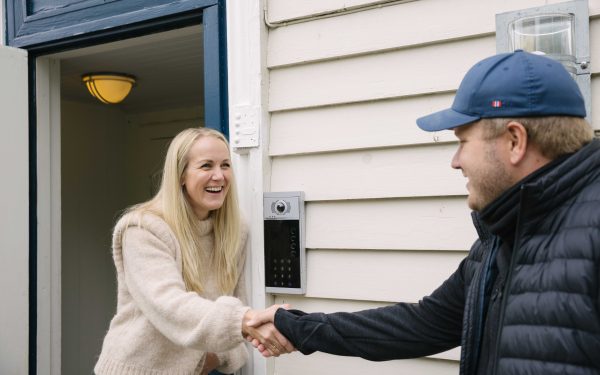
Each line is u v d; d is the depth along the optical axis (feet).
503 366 3.41
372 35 6.25
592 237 3.21
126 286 5.97
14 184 8.48
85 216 15.07
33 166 8.90
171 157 6.01
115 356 5.85
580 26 5.13
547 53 5.07
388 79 6.16
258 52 6.81
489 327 3.78
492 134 3.62
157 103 15.24
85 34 8.29
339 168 6.43
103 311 15.48
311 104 6.58
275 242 6.66
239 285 6.68
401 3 6.11
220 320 5.25
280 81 6.81
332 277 6.43
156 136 15.92
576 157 3.40
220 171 6.05
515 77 3.55
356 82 6.34
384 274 6.15
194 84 13.30
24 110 8.65
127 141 16.22
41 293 8.93
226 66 7.09
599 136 5.14
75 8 8.39
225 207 6.30
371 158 6.25
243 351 6.53
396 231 6.08
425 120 4.02
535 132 3.51
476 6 5.72
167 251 5.80
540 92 3.49
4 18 9.05
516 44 5.18
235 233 6.34
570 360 3.14
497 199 3.66
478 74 3.72
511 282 3.49
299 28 6.69
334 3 6.45
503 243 3.81
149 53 10.41
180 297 5.42
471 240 5.69
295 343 5.06
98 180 15.44
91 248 15.20
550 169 3.52
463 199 5.77
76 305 14.75
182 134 6.12
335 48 6.45
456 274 4.65
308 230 6.57
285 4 6.75
